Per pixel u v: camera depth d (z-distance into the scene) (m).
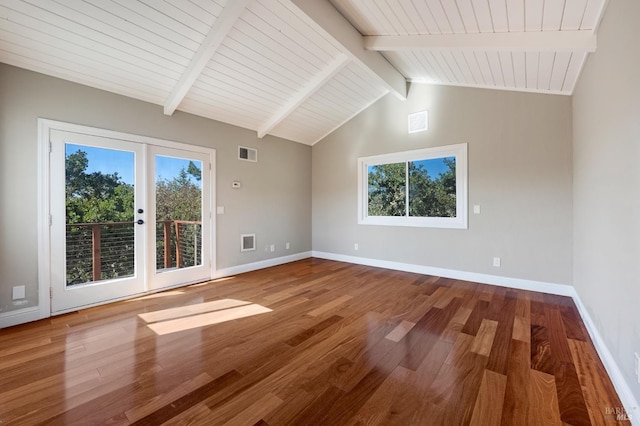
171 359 2.02
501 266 3.79
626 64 1.60
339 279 4.16
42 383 1.74
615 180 1.80
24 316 2.66
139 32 2.58
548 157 3.46
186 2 2.41
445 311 2.91
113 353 2.10
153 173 3.57
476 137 3.96
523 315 2.80
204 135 4.11
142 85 3.24
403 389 1.69
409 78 4.41
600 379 1.78
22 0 2.11
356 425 1.41
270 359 2.02
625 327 1.60
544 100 3.48
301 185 5.71
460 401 1.58
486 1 2.16
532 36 2.45
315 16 2.68
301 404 1.56
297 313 2.87
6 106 2.58
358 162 5.20
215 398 1.61
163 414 1.49
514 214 3.69
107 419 1.45
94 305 3.08
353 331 2.46
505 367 1.91
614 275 1.81
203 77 3.38
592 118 2.36
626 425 1.40
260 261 4.91
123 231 3.33
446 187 4.30
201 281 4.05
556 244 3.43
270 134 5.08
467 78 3.79
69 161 2.94
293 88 4.04
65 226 2.92
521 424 1.41
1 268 2.57
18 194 2.65
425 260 4.46
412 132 4.55
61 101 2.87
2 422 1.43
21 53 2.52
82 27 2.42
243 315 2.82
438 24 2.68
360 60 3.31
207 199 4.15
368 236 5.12
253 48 3.16
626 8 1.59
